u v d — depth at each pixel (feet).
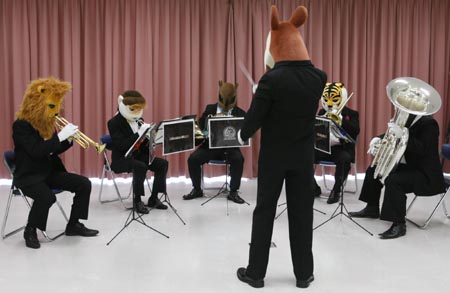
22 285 8.66
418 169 11.83
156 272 9.28
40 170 10.87
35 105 10.51
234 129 13.30
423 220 12.94
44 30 17.16
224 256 10.15
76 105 17.49
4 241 11.00
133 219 12.12
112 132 13.11
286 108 7.62
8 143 17.49
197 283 8.79
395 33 18.75
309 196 8.22
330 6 18.22
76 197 11.30
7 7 17.02
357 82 18.72
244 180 18.22
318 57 18.35
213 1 17.80
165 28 17.60
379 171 11.25
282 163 7.91
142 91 17.71
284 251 10.46
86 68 17.49
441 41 18.85
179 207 14.10
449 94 19.11
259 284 8.58
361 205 14.44
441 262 9.90
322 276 9.12
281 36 7.82
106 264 9.66
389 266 9.66
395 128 10.78
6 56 17.15
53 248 10.57
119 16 17.47
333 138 13.97
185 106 18.12
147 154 13.76
